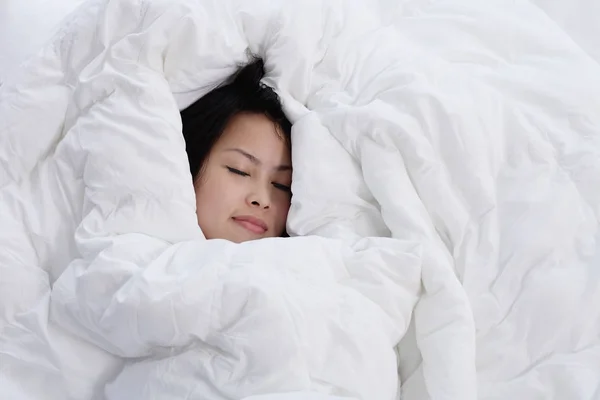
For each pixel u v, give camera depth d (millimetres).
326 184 1004
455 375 817
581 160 976
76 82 1012
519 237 928
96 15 1022
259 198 1043
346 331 801
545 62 1120
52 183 974
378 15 1242
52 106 993
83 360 870
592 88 1062
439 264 886
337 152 1031
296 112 1087
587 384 830
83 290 852
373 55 1122
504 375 874
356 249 925
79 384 862
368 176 999
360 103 1069
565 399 831
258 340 773
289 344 770
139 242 894
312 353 780
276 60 1104
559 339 874
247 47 1116
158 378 803
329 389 779
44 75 1010
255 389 755
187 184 958
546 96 1053
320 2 1150
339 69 1116
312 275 854
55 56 1022
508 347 881
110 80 992
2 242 907
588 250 917
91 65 1014
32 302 899
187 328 798
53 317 873
